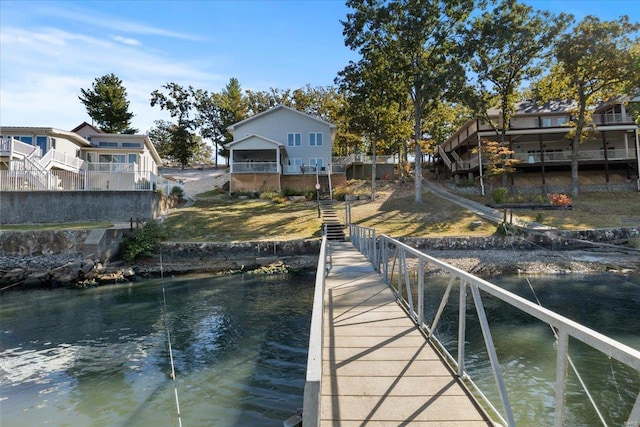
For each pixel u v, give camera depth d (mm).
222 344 8203
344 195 29844
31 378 6672
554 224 20688
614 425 4723
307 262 17781
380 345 4410
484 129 33344
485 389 5762
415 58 26953
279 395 5859
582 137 29578
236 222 22812
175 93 51469
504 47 27766
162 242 18531
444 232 20391
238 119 50562
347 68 27438
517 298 2434
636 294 11812
